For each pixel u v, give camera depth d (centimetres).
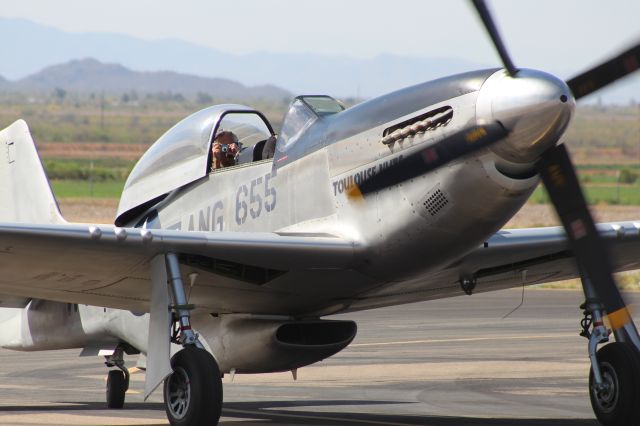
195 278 2694
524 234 2848
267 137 3114
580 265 2598
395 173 2586
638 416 2458
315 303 2884
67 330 3516
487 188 2456
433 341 5253
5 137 3669
